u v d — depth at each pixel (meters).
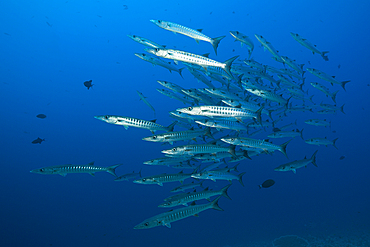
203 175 7.56
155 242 24.45
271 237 21.02
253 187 41.34
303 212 28.53
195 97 9.43
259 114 6.91
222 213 31.28
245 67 10.23
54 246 27.84
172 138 7.30
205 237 24.27
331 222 23.31
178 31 7.17
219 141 8.92
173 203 6.86
